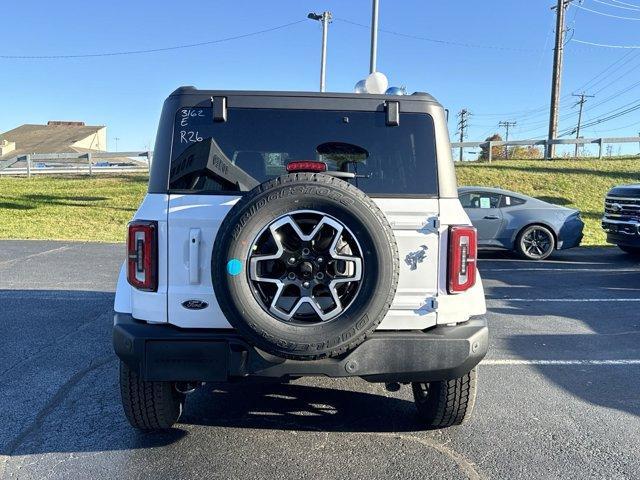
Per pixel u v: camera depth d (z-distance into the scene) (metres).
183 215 3.23
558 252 13.20
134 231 3.24
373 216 2.99
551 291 8.81
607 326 6.75
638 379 4.98
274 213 2.96
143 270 3.23
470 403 3.72
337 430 3.94
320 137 3.51
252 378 3.17
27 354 5.48
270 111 3.50
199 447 3.65
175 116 3.46
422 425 4.02
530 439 3.81
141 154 25.09
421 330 3.33
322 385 4.84
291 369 3.11
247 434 3.86
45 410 4.19
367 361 3.16
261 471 3.36
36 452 3.56
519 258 12.22
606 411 4.29
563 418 4.15
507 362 5.42
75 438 3.75
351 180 3.47
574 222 12.04
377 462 3.48
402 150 3.49
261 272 3.04
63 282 9.12
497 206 12.05
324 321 3.01
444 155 3.48
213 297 3.22
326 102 3.51
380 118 3.51
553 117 27.69
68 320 6.78
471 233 3.34
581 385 4.82
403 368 3.19
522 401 4.46
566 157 23.70
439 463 3.48
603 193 18.38
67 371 5.01
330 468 3.41
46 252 12.27
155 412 3.62
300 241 2.99
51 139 72.25
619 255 12.72
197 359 3.15
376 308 3.00
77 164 30.98
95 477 3.27
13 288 8.64
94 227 16.11
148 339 3.15
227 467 3.40
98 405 4.28
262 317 2.97
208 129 3.46
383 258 2.98
